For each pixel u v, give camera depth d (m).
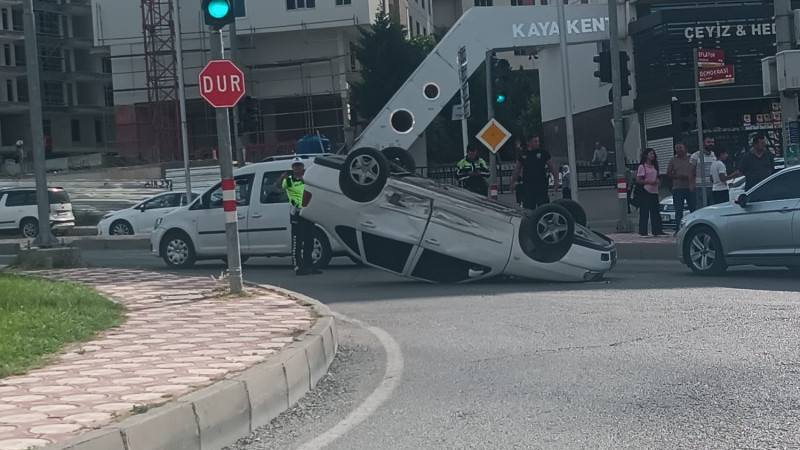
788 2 19.47
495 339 10.56
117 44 55.41
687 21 36.62
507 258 15.55
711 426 6.76
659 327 10.82
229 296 12.98
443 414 7.41
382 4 56.56
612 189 41.53
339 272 18.69
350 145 32.91
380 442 6.68
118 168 50.34
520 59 87.69
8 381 7.65
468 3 90.75
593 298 13.50
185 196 33.78
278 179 19.64
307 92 54.56
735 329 10.50
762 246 15.44
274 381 7.74
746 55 36.59
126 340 9.60
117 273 16.50
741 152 37.12
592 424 6.92
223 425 6.84
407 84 29.70
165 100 54.28
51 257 18.05
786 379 8.09
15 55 67.31
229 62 13.01
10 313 10.62
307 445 6.70
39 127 18.38
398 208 15.69
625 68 24.05
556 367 8.97
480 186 23.86
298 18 53.28
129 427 5.96
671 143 37.34
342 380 8.90
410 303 13.74
